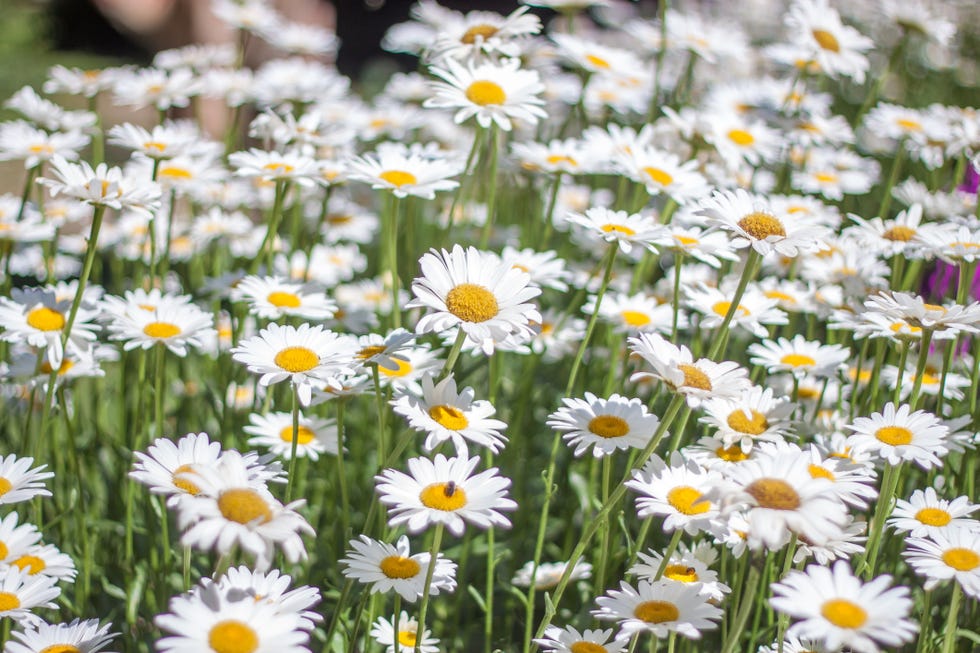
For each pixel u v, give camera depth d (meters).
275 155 1.41
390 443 1.39
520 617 1.36
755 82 2.00
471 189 1.63
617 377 1.45
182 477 1.09
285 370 1.18
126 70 1.63
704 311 1.35
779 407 1.20
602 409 1.19
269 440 1.31
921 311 1.18
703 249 1.29
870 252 1.42
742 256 1.57
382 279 1.56
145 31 2.22
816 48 1.61
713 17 2.80
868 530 1.27
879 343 1.29
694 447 1.21
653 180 1.40
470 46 1.42
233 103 1.66
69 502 1.30
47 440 1.41
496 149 1.40
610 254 1.28
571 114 1.60
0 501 1.14
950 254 1.28
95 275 1.70
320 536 1.37
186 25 2.18
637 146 1.43
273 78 1.75
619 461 1.40
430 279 1.16
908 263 1.55
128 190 1.26
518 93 1.38
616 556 1.27
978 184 1.55
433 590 1.14
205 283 1.45
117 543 1.38
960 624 1.26
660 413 1.40
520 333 1.15
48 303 1.31
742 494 1.06
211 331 1.35
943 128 1.57
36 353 1.38
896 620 1.03
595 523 1.14
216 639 1.02
